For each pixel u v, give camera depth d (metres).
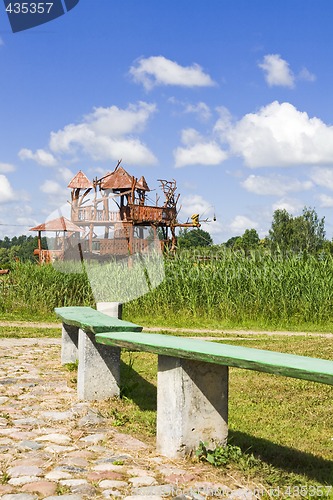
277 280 15.18
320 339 10.56
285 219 57.19
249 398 6.00
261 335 12.15
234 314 14.81
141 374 7.13
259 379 6.92
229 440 4.27
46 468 3.62
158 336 4.55
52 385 6.25
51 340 10.55
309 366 3.10
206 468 3.69
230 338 11.52
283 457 4.07
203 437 3.90
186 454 3.84
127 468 3.65
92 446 4.11
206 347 3.83
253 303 14.92
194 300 15.11
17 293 15.74
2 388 6.07
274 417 5.28
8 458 3.80
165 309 15.07
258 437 4.59
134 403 5.50
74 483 3.36
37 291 15.76
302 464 3.94
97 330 4.96
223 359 3.45
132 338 4.38
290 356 3.49
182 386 3.83
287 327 13.78
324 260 16.16
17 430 4.47
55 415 4.95
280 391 6.30
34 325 13.35
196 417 3.88
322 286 14.87
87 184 29.86
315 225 55.50
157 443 4.01
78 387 5.65
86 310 7.11
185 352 3.70
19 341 10.28
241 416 5.27
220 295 15.20
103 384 5.57
